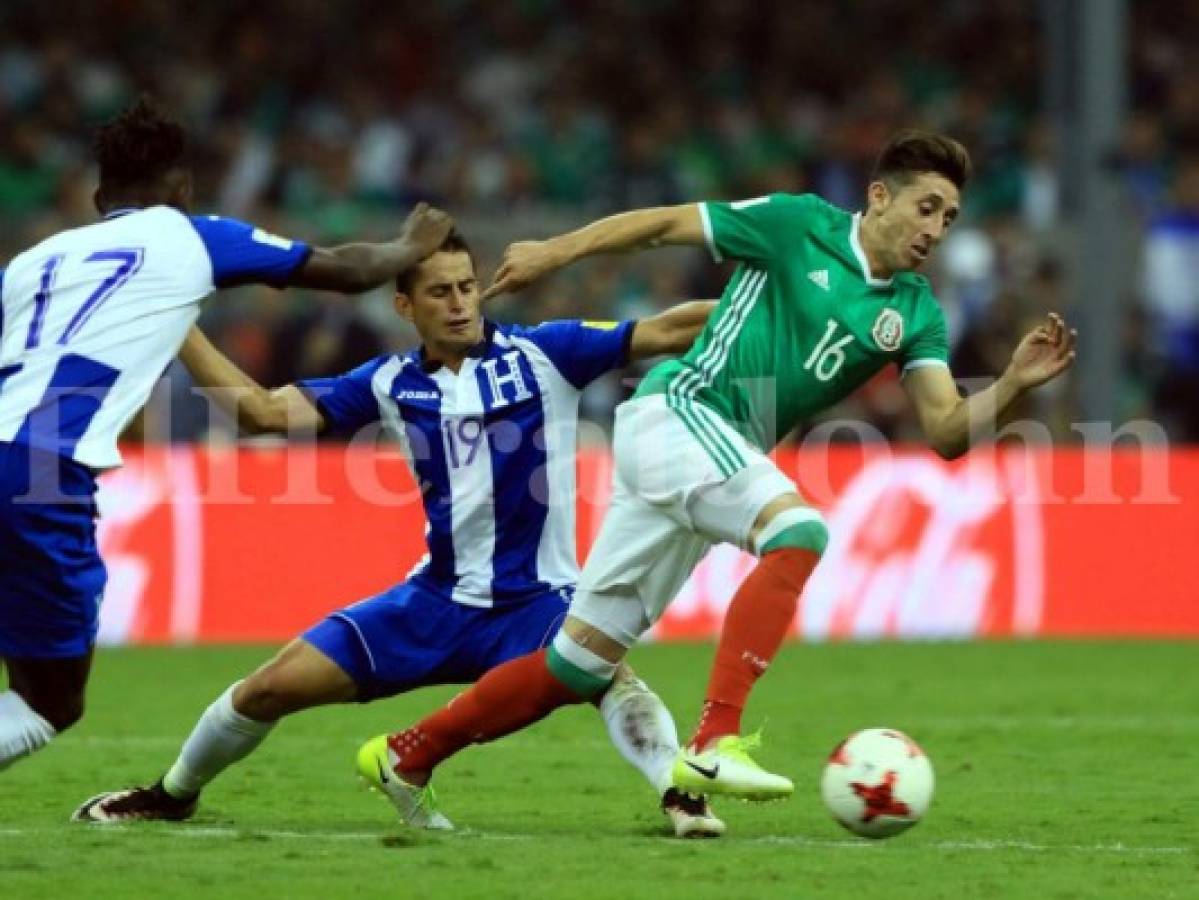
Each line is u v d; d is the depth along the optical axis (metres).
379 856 22.22
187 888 20.16
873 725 37.03
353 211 72.69
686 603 53.06
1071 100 63.53
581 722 37.25
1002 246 68.44
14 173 73.88
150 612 51.31
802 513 23.59
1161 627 53.81
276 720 24.83
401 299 25.45
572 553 25.72
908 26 83.25
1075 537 53.94
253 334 61.03
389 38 80.50
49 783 29.39
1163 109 81.12
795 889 20.45
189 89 78.25
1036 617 53.78
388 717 38.12
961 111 79.69
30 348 21.98
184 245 22.50
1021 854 22.98
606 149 77.00
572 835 24.41
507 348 25.41
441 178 74.56
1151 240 68.75
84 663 22.41
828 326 24.31
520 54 81.50
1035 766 31.75
